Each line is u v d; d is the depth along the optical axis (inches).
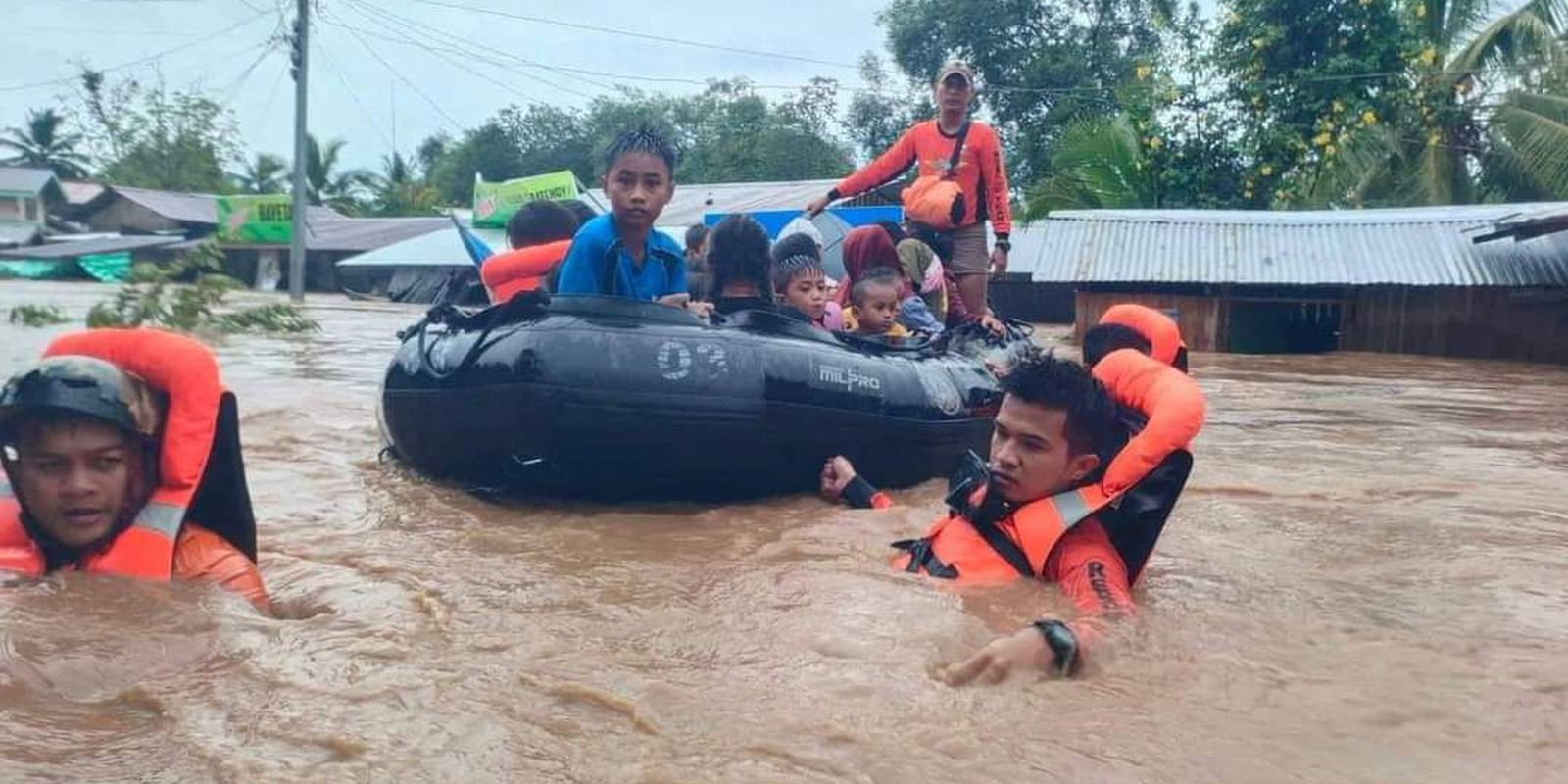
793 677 107.5
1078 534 144.4
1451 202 960.9
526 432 191.3
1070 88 1409.9
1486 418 355.3
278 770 85.5
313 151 2407.7
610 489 198.5
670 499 202.1
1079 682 109.4
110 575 126.2
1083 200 1071.6
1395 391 455.8
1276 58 977.5
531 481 197.5
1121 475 141.8
